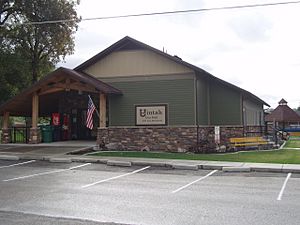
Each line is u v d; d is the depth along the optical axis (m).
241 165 15.28
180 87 22.23
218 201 8.89
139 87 23.03
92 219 7.15
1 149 20.92
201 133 21.30
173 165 15.52
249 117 28.09
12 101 24.34
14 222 6.90
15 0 32.78
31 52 35.84
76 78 21.50
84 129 27.31
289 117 46.47
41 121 39.78
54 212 7.70
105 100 22.12
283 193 9.99
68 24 34.44
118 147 21.84
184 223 6.90
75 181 11.93
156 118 22.55
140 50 23.17
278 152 20.53
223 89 24.42
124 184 11.41
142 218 7.25
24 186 10.89
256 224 6.83
